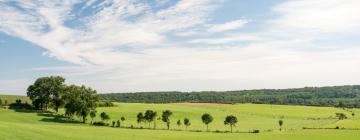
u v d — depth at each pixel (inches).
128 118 6456.7
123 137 3319.4
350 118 7160.4
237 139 3572.8
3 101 7687.0
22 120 5241.1
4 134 2573.8
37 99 6707.7
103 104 7859.3
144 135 3676.2
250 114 7746.1
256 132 4456.2
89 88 6013.8
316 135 4023.1
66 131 3393.2
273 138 3708.2
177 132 4269.2
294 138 3750.0
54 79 6781.5
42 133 2935.5
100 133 3553.2
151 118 5383.9
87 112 5679.1
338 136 3939.5
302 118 7347.4
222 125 5851.4
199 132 4407.0
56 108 6638.8
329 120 6771.7
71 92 6117.1
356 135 4028.1
